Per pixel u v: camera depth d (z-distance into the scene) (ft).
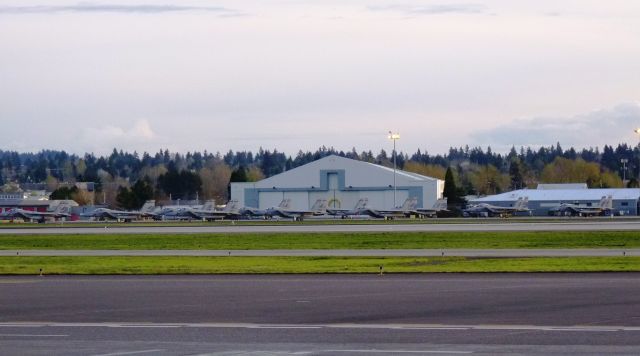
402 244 269.64
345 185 650.84
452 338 87.66
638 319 99.45
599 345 82.12
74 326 99.81
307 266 185.57
